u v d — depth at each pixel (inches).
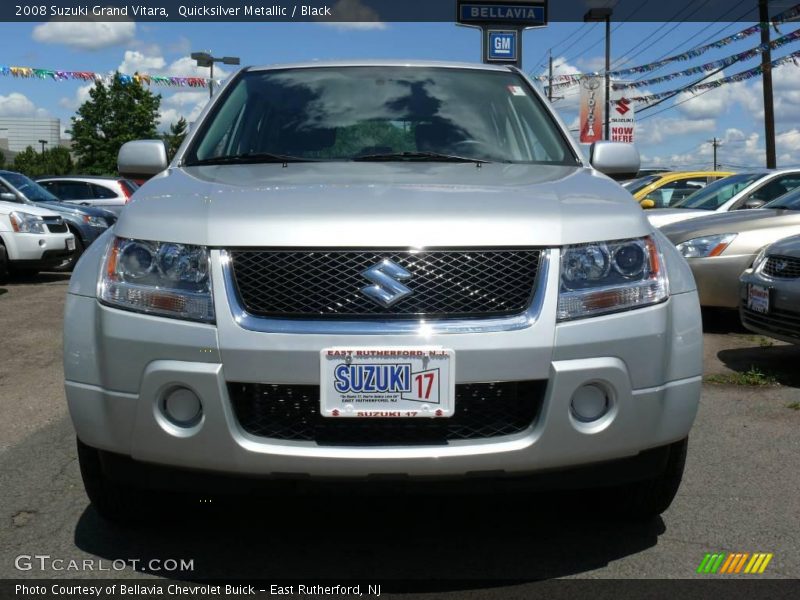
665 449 113.2
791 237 239.1
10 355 267.4
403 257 102.8
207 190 117.6
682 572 113.4
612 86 803.4
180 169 138.6
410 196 111.4
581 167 142.2
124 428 105.2
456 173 131.0
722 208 373.1
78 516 132.5
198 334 101.3
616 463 109.9
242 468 102.3
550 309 102.9
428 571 113.7
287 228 103.4
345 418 101.3
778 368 244.4
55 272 534.0
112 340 104.9
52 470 155.4
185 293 103.1
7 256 452.1
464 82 165.8
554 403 102.2
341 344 100.1
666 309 109.3
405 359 100.3
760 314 231.6
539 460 103.0
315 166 136.6
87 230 526.3
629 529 127.9
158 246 106.0
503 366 101.1
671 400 109.7
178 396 103.0
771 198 374.3
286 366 100.0
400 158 143.1
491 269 103.6
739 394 213.0
